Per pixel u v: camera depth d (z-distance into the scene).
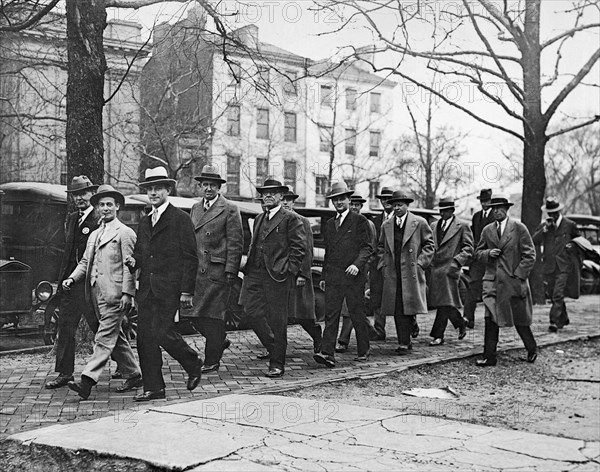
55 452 5.60
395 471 5.11
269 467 5.12
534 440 6.07
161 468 5.14
